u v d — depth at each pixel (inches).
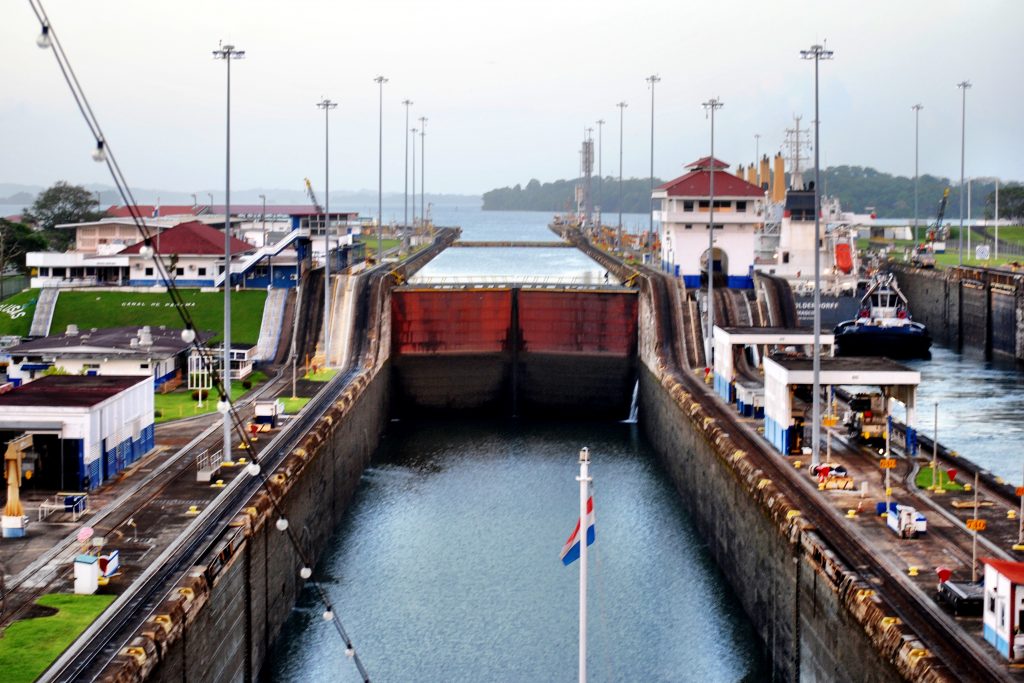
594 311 6373.0
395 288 6373.0
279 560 3284.9
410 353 6402.6
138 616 2340.1
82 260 6373.0
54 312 6018.7
